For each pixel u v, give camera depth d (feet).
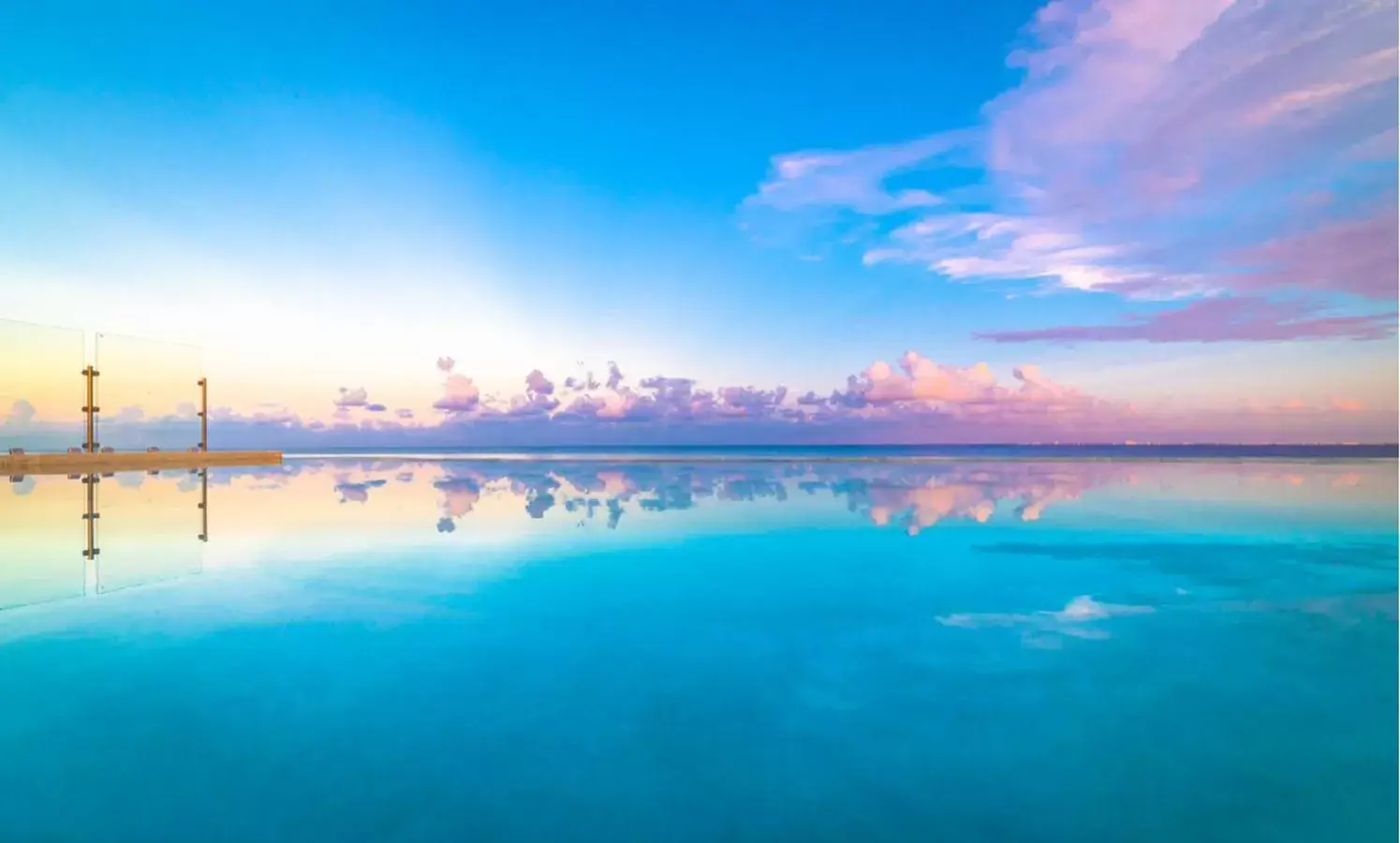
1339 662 10.53
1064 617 13.15
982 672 10.15
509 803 6.53
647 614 13.37
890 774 7.13
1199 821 6.28
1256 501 32.12
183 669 10.20
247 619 12.92
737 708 8.80
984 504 31.48
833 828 6.14
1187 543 21.09
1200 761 7.43
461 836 5.98
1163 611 13.64
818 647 11.34
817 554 19.58
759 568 17.67
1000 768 7.25
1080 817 6.32
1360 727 8.20
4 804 6.49
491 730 8.14
